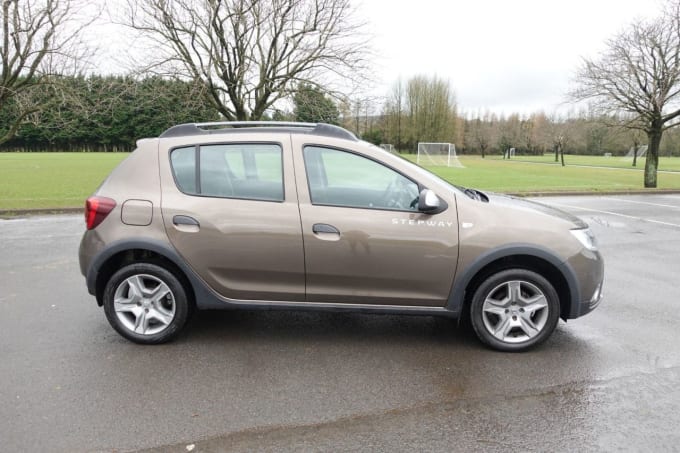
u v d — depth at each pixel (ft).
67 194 46.11
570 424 8.89
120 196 11.80
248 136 11.93
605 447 8.21
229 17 46.03
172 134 12.26
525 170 110.52
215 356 11.59
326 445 8.20
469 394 9.95
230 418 8.95
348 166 11.73
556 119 239.30
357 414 9.17
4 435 8.29
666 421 8.99
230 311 14.83
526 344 11.93
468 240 11.44
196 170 11.89
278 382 10.36
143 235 11.62
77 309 14.71
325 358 11.59
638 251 24.54
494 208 11.84
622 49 58.34
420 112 250.78
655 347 12.38
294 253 11.57
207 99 49.21
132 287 12.04
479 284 11.82
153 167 11.98
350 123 90.22
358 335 13.05
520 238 11.46
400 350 12.10
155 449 8.01
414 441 8.34
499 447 8.20
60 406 9.23
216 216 11.60
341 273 11.63
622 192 56.08
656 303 16.01
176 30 46.42
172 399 9.58
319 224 11.45
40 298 15.74
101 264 11.77
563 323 14.05
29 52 41.42
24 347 11.91
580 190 55.62
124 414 9.01
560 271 11.58
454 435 8.54
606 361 11.53
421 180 11.73
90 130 209.87
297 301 11.96
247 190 11.76
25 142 208.95
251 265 11.70
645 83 60.49
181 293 12.00
